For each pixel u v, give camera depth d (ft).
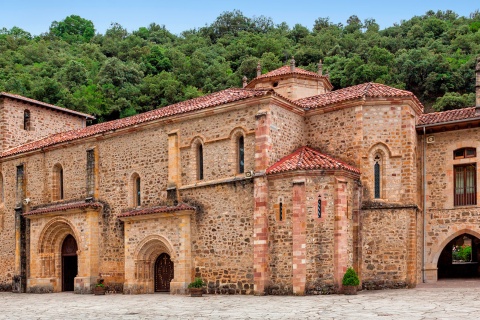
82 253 100.53
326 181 78.28
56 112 137.39
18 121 128.88
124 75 253.85
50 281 106.52
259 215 79.82
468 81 240.73
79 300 83.82
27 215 109.50
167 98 246.88
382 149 86.28
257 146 82.28
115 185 101.24
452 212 91.91
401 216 84.38
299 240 76.23
